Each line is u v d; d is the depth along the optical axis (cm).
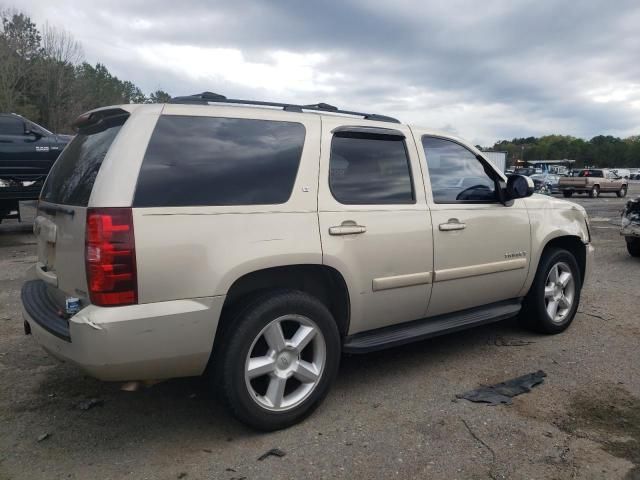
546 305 510
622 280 764
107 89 6191
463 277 425
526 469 291
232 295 327
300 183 342
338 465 295
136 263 279
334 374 354
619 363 445
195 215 298
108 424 341
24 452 308
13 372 420
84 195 297
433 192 416
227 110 331
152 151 297
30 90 4406
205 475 287
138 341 280
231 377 310
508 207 465
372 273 369
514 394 384
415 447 313
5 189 1116
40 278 355
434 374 423
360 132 380
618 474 287
